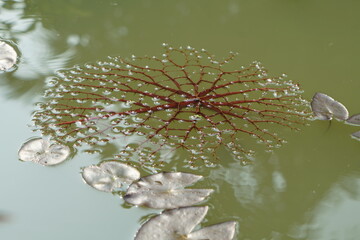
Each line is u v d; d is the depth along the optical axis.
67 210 2.53
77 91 2.84
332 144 2.71
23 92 2.83
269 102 2.83
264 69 2.95
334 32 3.13
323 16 3.21
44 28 3.12
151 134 2.71
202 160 2.65
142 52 3.00
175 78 2.85
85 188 2.57
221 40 3.07
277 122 2.76
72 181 2.59
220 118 2.77
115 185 2.57
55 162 2.63
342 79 2.92
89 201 2.55
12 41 3.04
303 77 2.92
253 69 2.95
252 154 2.68
